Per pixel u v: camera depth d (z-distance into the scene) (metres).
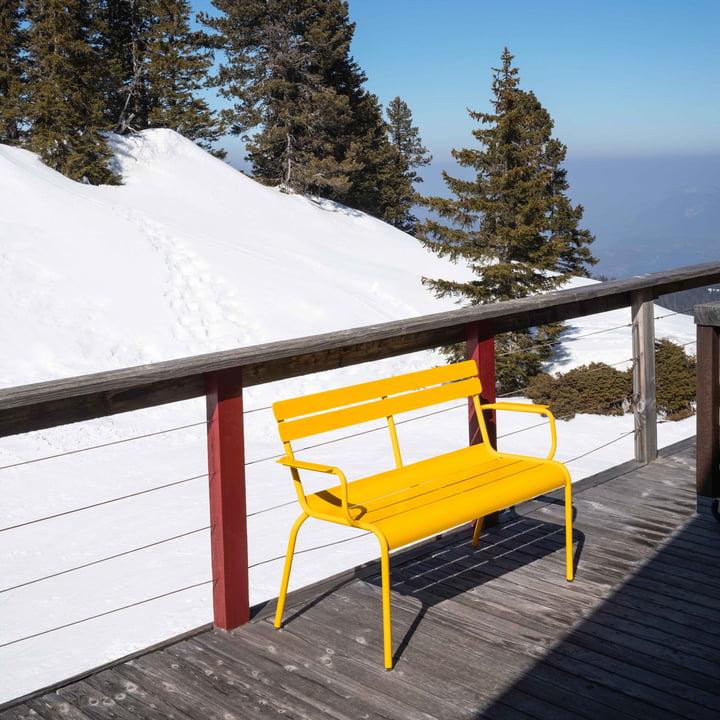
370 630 2.75
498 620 2.79
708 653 2.52
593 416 16.89
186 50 41.25
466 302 19.98
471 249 19.45
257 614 2.88
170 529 11.64
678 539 3.45
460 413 18.30
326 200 41.69
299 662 2.54
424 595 3.01
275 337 21.72
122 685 2.43
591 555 3.32
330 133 43.22
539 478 3.01
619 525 3.63
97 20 37.91
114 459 15.29
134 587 9.68
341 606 2.94
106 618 8.79
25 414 2.19
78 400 2.31
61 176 30.45
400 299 26.73
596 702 2.28
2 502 12.92
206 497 13.09
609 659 2.50
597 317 25.83
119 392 2.41
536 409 3.26
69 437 16.14
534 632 2.69
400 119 53.84
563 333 23.30
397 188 49.44
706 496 3.69
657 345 16.25
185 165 37.81
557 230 32.75
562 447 14.85
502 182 18.91
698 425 3.66
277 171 43.34
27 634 8.49
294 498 12.69
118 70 40.06
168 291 22.94
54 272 22.14
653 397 4.54
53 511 12.53
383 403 3.12
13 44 36.41
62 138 33.78
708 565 3.18
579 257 34.22
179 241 26.00
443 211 19.56
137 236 25.39
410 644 2.64
